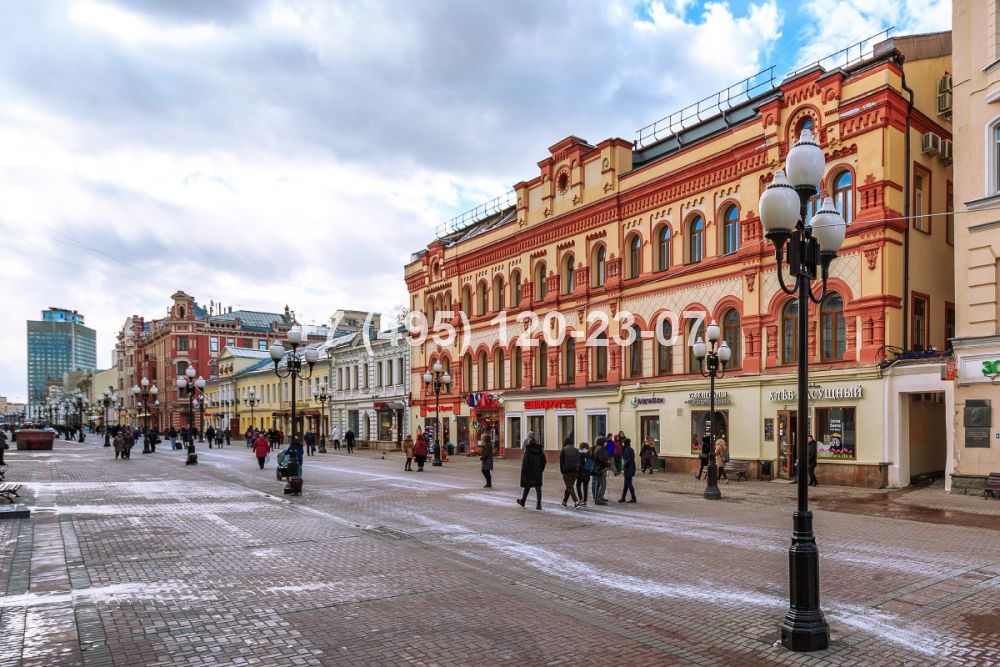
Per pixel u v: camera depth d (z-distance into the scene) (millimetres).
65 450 49156
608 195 30578
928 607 7902
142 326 111750
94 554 10703
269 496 18578
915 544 11625
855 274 21328
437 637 6848
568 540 12031
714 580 9156
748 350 24219
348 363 55656
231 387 79250
